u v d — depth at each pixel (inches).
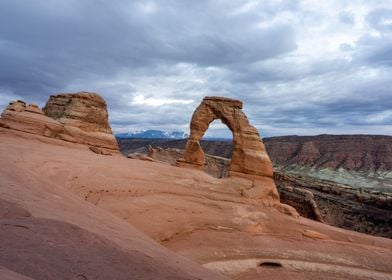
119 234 428.8
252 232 934.4
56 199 472.1
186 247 764.0
